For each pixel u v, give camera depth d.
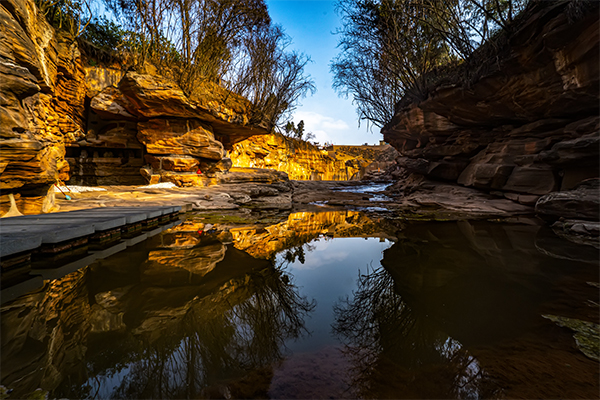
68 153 12.06
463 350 1.66
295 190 16.98
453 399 1.25
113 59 11.88
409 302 2.45
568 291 2.65
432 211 9.15
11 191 4.90
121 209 6.27
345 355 1.62
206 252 4.09
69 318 2.07
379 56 12.16
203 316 2.14
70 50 9.45
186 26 10.63
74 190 8.73
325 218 8.06
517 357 1.59
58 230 3.65
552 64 6.89
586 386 1.33
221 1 10.77
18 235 3.34
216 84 12.68
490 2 7.75
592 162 6.62
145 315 2.13
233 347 1.71
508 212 8.22
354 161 47.78
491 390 1.31
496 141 10.49
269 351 1.67
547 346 1.70
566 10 5.72
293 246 4.73
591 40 5.66
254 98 14.12
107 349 1.66
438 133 12.77
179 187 10.95
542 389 1.31
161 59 10.81
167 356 1.60
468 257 3.97
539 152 8.62
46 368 1.47
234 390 1.32
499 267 3.48
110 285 2.75
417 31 10.33
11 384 1.34
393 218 7.94
